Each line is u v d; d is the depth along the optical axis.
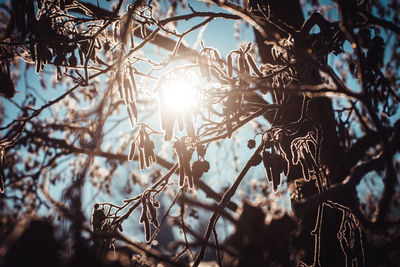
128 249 0.62
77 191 0.49
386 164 0.49
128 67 0.64
